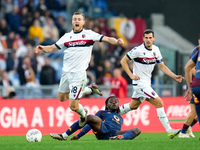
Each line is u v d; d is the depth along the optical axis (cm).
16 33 6172
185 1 7412
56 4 6700
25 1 6600
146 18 7138
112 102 2902
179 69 5750
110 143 2400
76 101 2762
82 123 2731
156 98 3130
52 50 2867
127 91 4950
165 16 7381
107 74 5734
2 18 6375
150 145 2294
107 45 6075
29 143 2533
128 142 2464
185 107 4628
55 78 5469
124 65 3162
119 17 6956
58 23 6500
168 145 2300
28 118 4197
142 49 3139
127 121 4406
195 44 7394
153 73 5766
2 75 5403
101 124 2755
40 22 6262
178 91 5312
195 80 2448
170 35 6950
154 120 4494
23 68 5588
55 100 4284
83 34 2809
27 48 5778
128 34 6500
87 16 6438
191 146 2256
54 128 4256
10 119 4134
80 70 2792
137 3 7356
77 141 2644
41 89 4791
